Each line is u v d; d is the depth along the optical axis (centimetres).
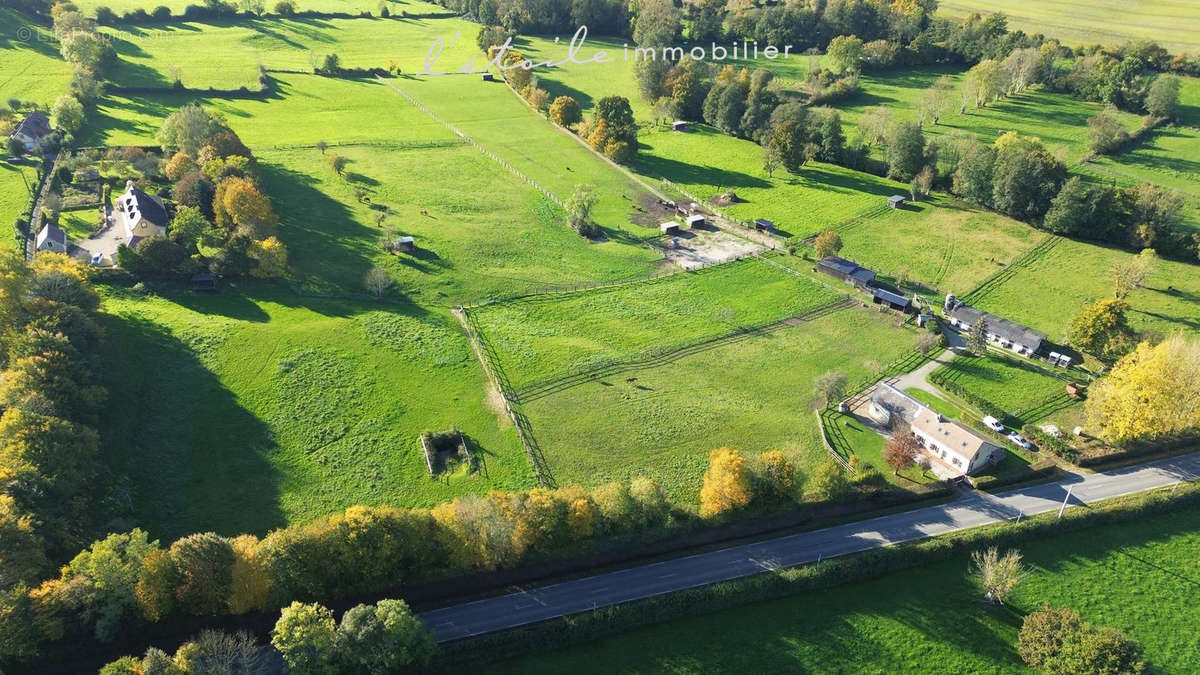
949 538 8406
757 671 7112
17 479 7344
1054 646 7156
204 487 8800
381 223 15325
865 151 18688
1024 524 8600
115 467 8831
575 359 11538
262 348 11069
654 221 16438
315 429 9819
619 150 18550
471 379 10956
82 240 13225
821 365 11638
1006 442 10088
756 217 16512
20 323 9569
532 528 7912
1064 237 15538
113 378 9994
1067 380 11306
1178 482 9406
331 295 12775
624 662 7138
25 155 16025
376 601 7444
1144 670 7106
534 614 7519
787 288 13800
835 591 7975
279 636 6562
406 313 12444
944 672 7200
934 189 17725
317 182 16838
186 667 6250
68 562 7356
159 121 18850
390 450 9581
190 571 6888
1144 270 12975
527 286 13625
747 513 8712
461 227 15612
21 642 6281
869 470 9269
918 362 11719
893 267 14475
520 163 18888
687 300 13388
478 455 9569
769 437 10056
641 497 8394
